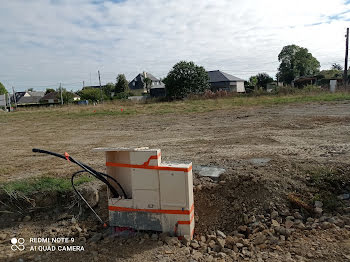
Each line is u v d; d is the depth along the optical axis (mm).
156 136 11883
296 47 57469
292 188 4902
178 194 3928
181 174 3873
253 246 3859
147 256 3691
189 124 15016
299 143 8336
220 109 21641
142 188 4055
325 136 9164
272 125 12406
